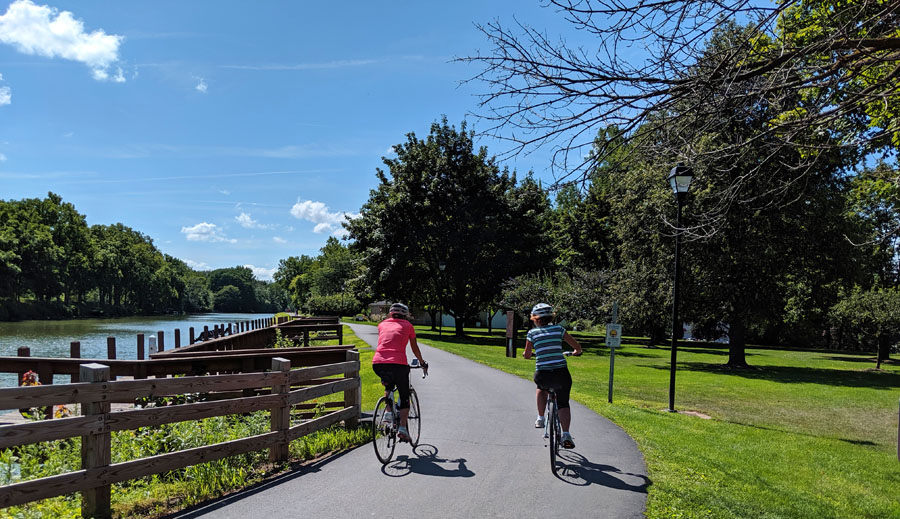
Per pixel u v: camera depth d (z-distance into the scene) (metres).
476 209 41.75
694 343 53.22
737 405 15.27
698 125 5.23
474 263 42.38
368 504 5.37
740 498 6.16
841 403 16.53
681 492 6.11
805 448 9.63
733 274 25.14
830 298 26.73
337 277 111.00
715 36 4.98
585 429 9.46
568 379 6.84
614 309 13.40
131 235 158.00
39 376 8.30
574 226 50.44
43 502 5.19
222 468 6.31
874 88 4.68
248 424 8.59
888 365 33.47
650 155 5.43
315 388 7.74
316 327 21.95
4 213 90.00
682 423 10.98
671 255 25.22
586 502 5.62
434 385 14.02
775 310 25.81
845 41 4.40
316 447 7.51
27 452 6.62
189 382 5.76
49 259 89.56
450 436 8.43
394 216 41.22
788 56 4.59
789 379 22.95
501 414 10.21
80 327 61.59
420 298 49.50
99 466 4.91
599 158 5.22
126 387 5.12
